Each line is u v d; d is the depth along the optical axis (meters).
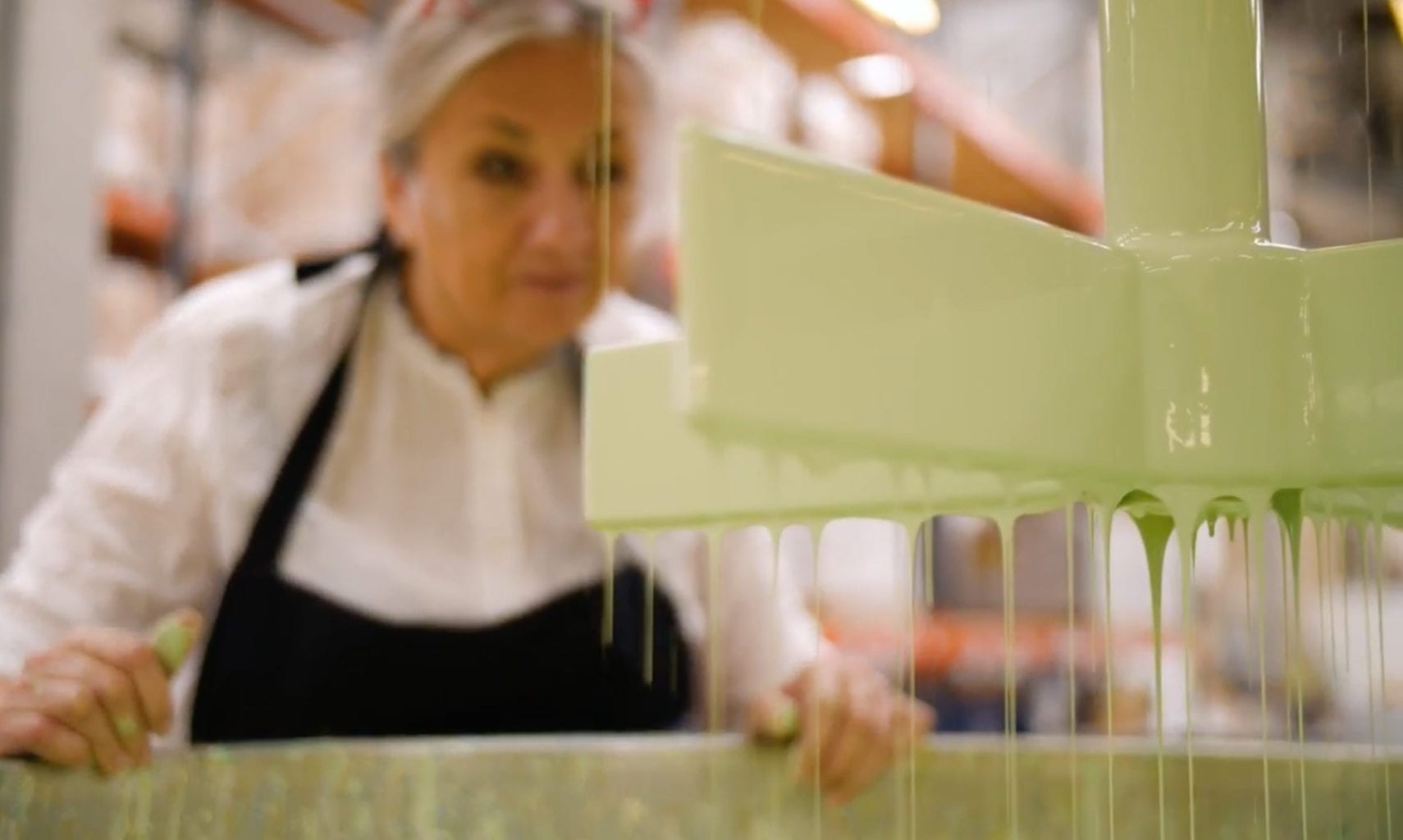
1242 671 1.86
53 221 1.38
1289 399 0.38
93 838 0.64
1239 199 0.40
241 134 1.55
